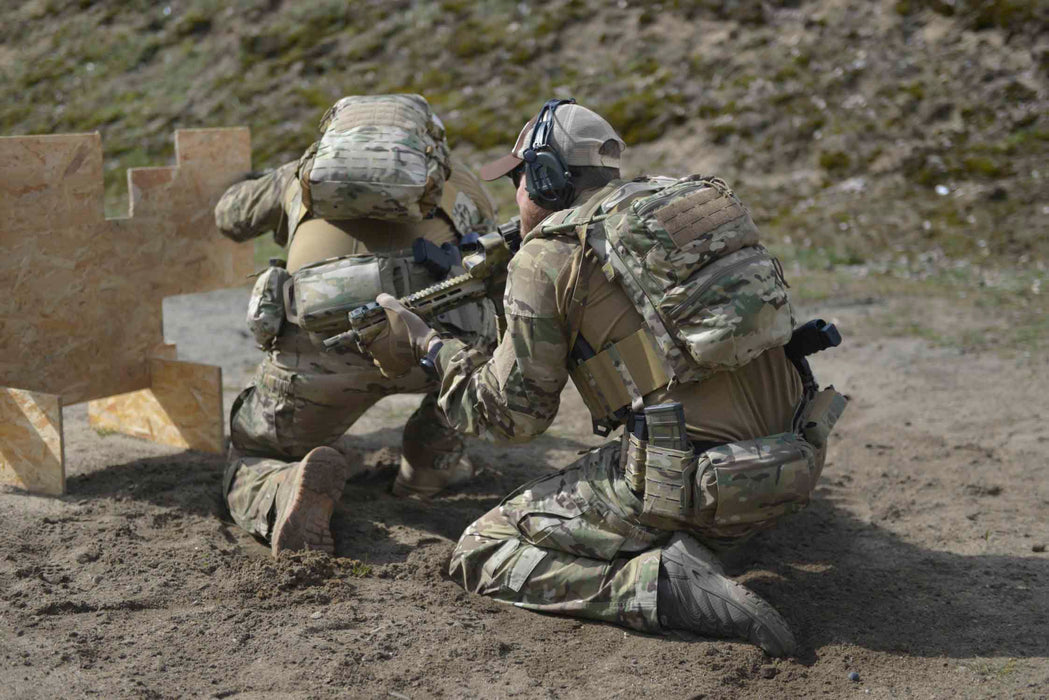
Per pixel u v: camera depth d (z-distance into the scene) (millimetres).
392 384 5285
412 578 4777
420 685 3824
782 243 13766
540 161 4332
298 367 5223
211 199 6746
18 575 4543
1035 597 4738
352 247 5230
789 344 4422
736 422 4160
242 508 5246
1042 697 3826
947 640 4305
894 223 13812
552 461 6820
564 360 4270
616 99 16953
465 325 5250
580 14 18516
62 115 19578
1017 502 6047
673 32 17688
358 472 6398
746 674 3957
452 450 5930
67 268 5984
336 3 20156
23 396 5539
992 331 10258
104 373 6316
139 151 18516
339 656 3969
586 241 4133
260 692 3715
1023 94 15031
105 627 4148
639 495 4258
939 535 5520
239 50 19969
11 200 5633
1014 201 13805
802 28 16906
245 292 12750
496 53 18375
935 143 14859
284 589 4547
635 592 4242
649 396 4168
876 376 8922
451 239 5508
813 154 15281
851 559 5191
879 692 3865
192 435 6594
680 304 3957
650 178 4352
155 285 6516
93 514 5340
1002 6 15898
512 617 4438
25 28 21750
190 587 4559
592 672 3965
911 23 16359
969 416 7812
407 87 18312
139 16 21312
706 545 4398
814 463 4188
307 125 18141
